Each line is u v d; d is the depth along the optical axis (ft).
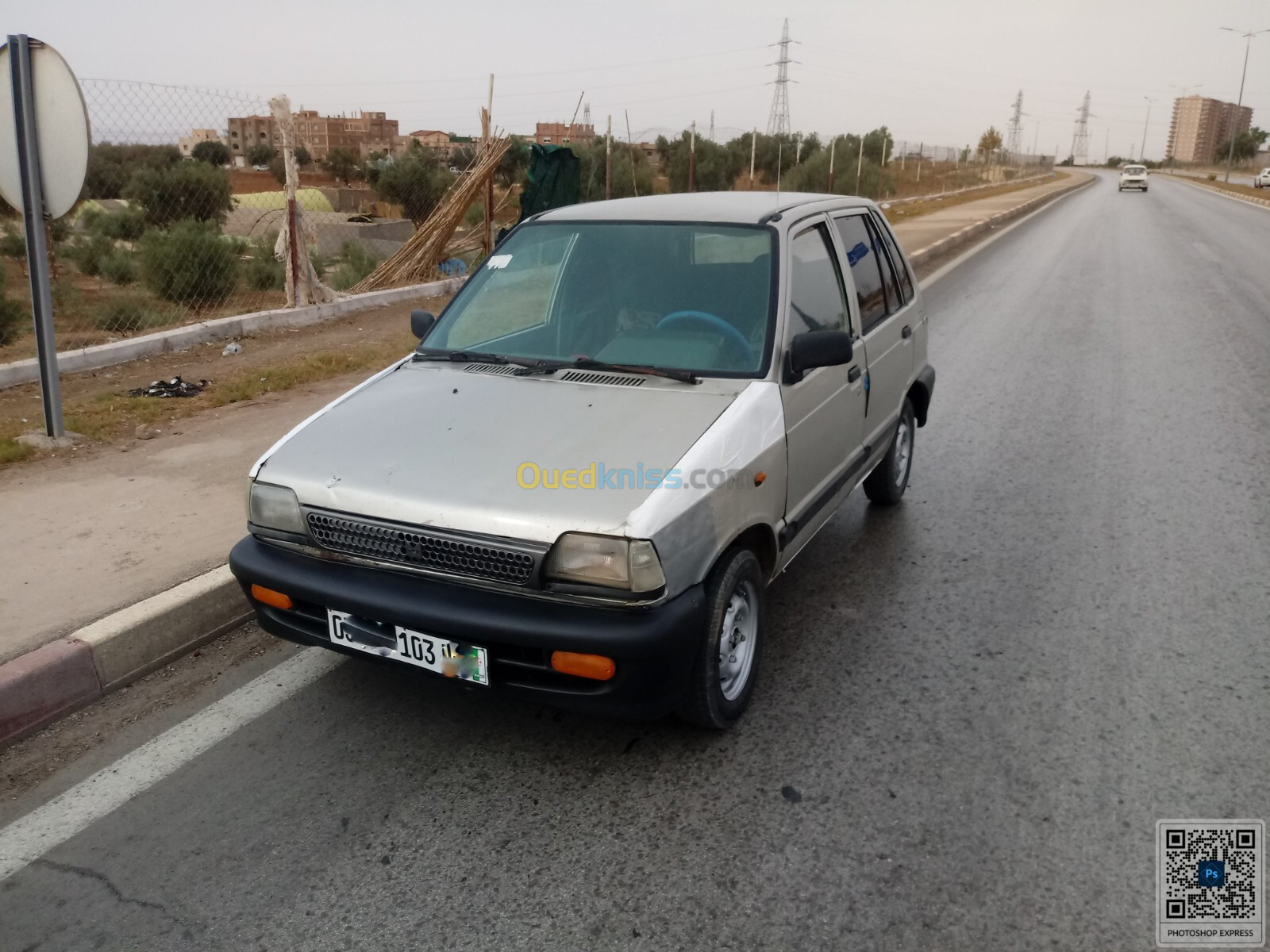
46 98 17.42
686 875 8.21
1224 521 16.31
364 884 8.13
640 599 8.46
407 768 9.78
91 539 14.44
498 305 12.92
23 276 55.36
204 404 22.52
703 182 108.47
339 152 146.61
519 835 8.73
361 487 9.31
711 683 9.66
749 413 10.15
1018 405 24.35
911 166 175.73
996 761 9.80
